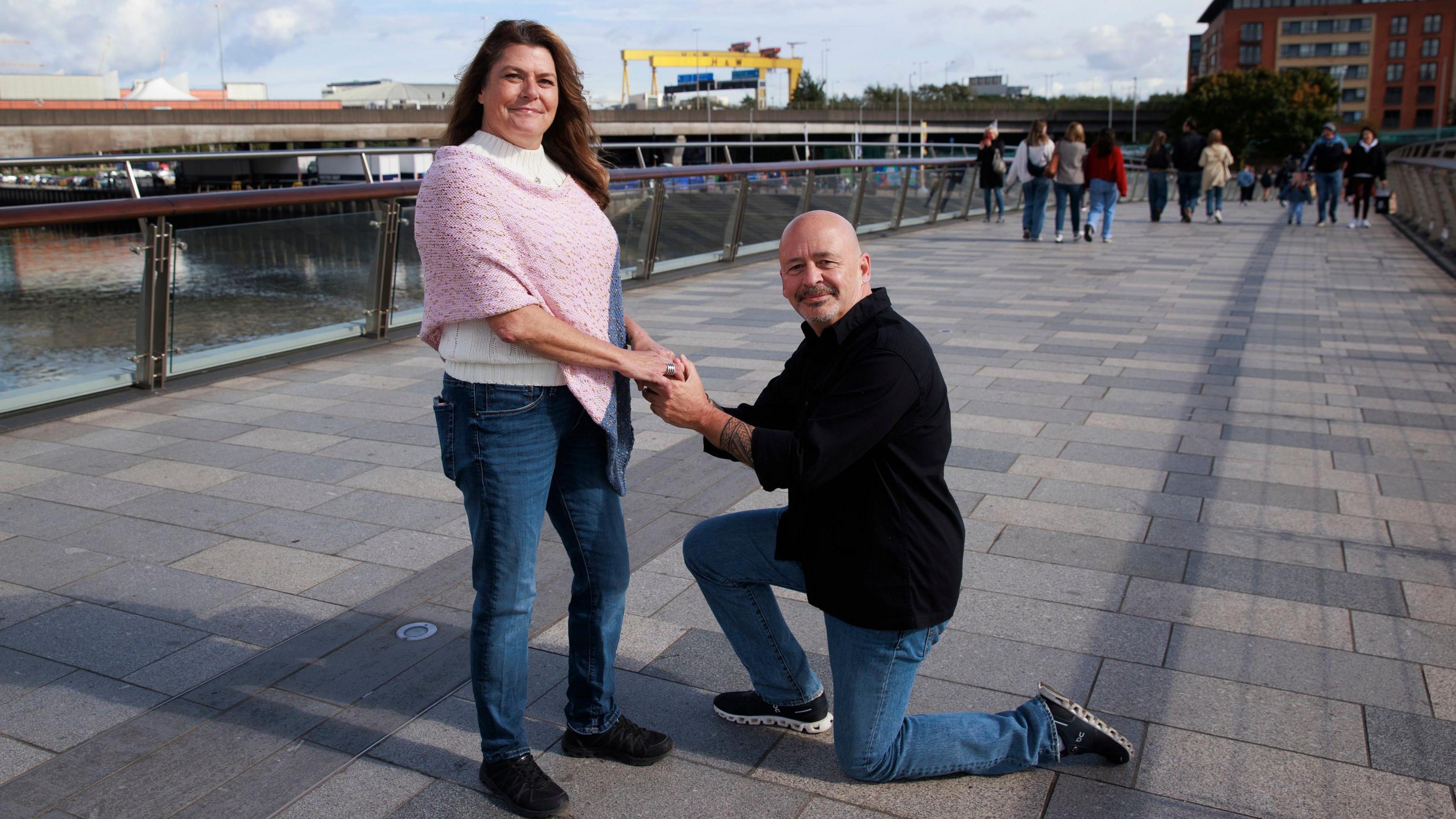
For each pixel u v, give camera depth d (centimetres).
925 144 1688
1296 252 1221
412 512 398
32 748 247
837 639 220
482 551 218
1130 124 9438
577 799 229
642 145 1394
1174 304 840
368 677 279
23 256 527
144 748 247
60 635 303
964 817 221
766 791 231
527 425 212
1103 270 1066
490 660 220
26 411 543
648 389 218
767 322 785
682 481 427
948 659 284
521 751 229
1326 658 280
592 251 215
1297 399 541
